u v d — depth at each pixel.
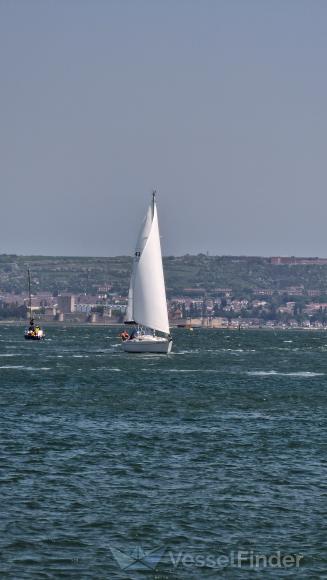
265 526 165.50
